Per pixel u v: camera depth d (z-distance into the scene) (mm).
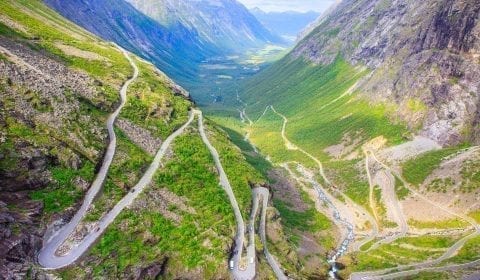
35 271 102688
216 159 177875
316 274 155750
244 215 152250
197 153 171250
